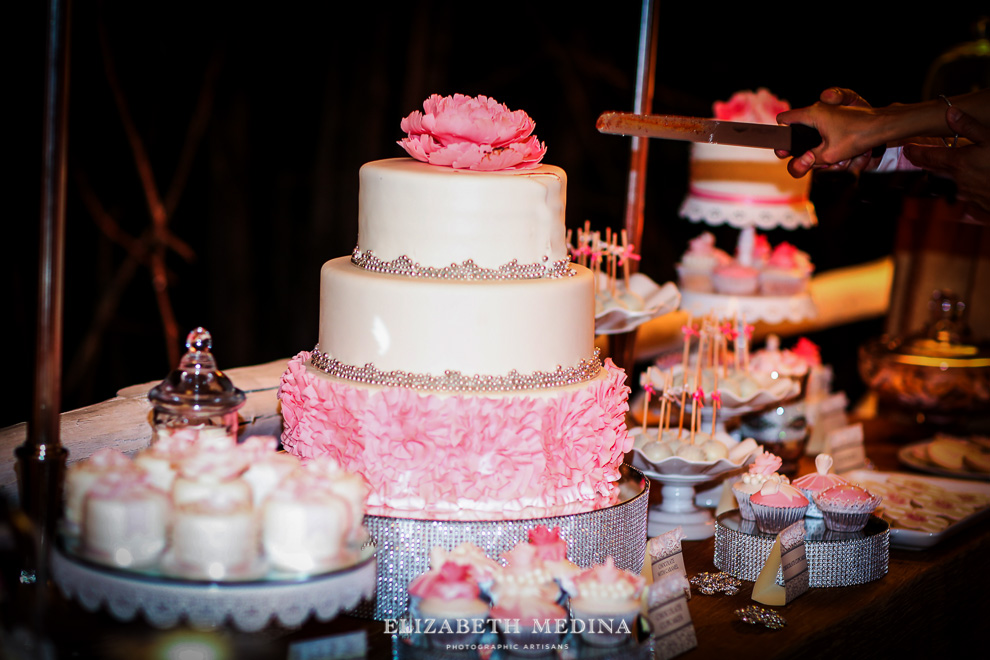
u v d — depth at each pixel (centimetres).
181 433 169
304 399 194
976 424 345
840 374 682
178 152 624
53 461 178
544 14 713
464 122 191
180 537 149
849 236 711
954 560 236
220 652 157
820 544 212
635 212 280
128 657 154
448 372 185
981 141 219
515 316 186
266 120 658
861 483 271
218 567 148
